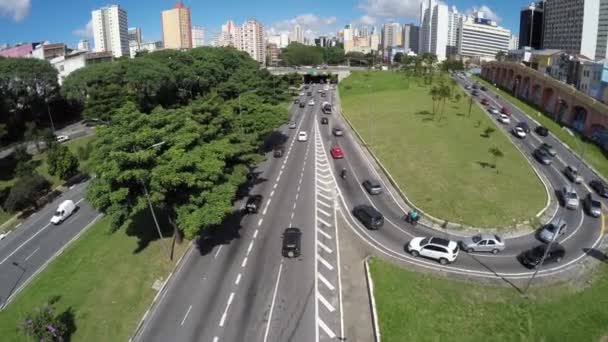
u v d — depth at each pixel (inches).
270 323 1248.2
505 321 1277.1
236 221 1875.0
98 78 3627.0
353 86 5989.2
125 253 1680.6
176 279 1476.4
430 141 3038.9
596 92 4124.0
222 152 1684.3
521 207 2027.6
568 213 2028.8
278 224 1849.2
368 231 1798.7
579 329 1259.8
